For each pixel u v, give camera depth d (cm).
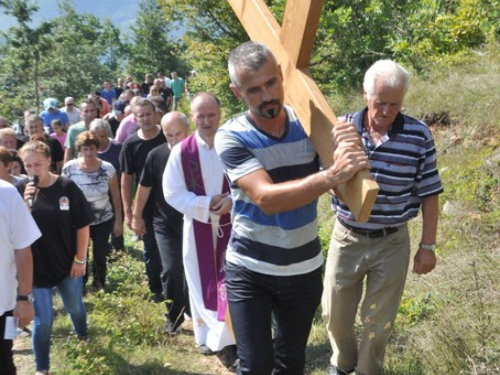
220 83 1421
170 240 603
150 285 705
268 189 308
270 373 351
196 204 542
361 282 438
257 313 352
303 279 353
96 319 627
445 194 662
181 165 555
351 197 283
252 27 359
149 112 717
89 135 737
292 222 345
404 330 484
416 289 537
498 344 413
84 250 543
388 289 423
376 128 408
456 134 764
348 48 1153
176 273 597
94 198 738
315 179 288
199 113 547
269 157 336
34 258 520
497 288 481
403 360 444
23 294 424
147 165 623
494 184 645
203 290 552
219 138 338
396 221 412
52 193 527
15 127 1187
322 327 554
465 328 439
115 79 5319
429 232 420
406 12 1129
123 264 763
